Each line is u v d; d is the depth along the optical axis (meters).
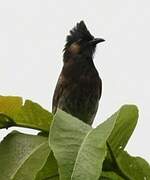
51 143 0.76
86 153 0.74
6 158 0.87
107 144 0.90
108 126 0.78
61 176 0.71
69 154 0.74
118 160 0.91
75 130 0.78
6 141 0.89
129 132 0.90
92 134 0.77
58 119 0.79
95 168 0.72
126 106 0.88
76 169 0.72
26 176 0.85
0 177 0.86
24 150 0.88
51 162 0.90
